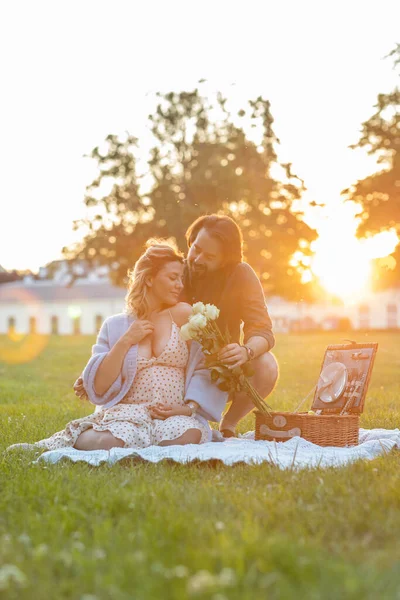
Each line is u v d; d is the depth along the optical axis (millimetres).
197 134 47875
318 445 7113
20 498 5012
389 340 37562
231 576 3117
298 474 5582
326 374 7859
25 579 3307
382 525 4125
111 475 5816
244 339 7434
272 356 7582
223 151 46438
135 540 3883
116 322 7270
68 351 32281
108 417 6945
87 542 3943
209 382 7184
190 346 7309
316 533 4059
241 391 7215
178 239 45281
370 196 43750
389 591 3053
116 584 3193
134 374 7027
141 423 6887
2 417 11125
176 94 48000
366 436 7707
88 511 4695
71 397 15781
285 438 7242
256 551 3475
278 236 44906
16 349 33844
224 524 4113
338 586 3090
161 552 3643
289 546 3564
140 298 7191
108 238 46938
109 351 7098
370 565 3400
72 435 6980
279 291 45281
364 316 81875
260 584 3145
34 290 96875
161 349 7141
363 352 7738
